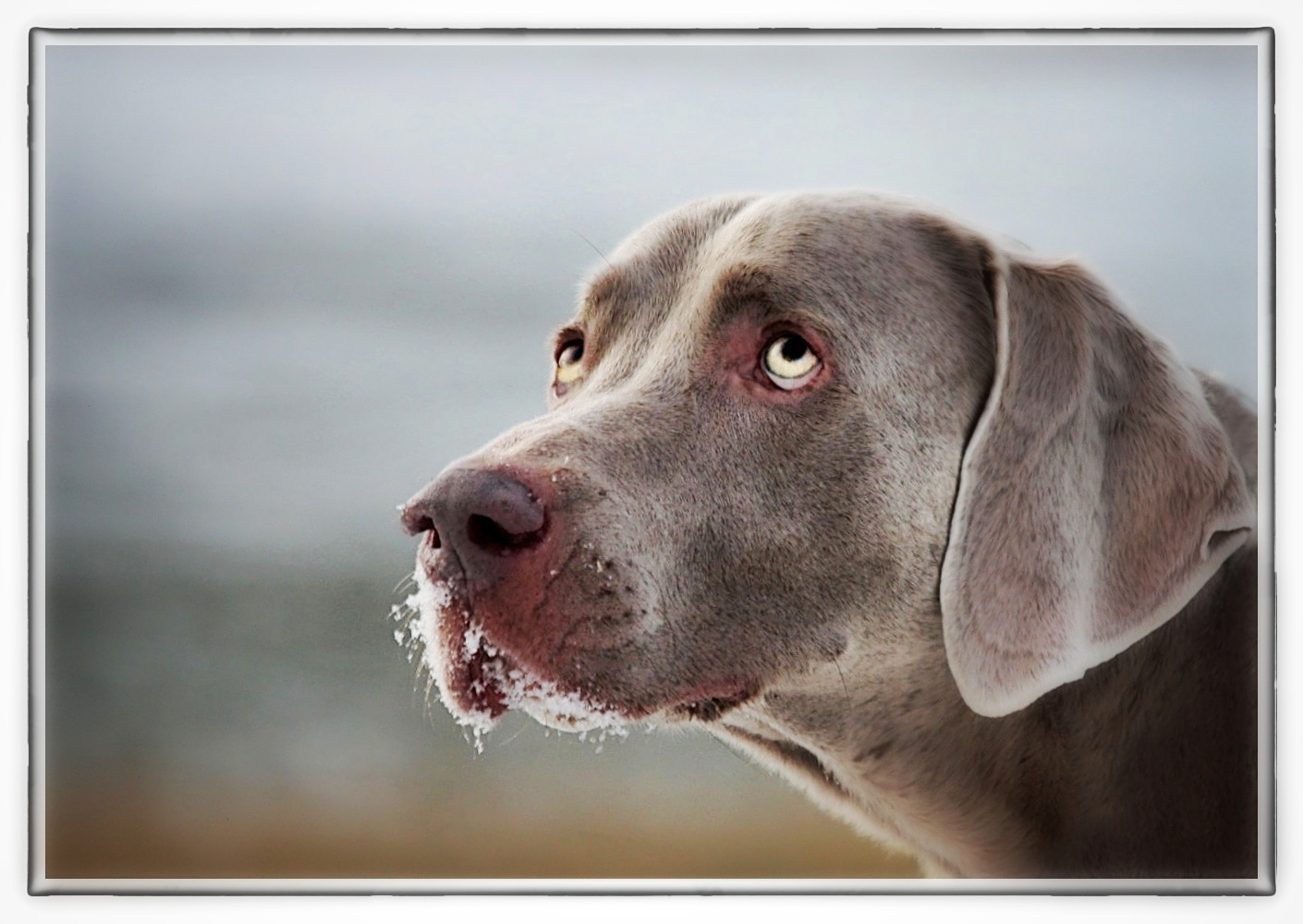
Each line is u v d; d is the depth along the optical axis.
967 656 3.80
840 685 4.11
